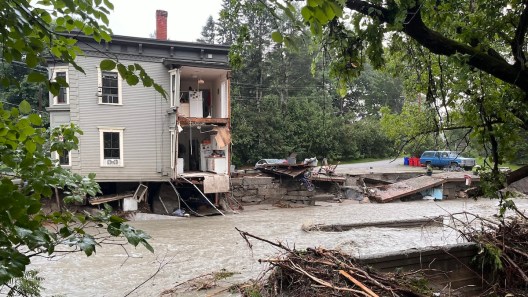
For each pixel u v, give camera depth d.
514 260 6.06
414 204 24.42
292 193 24.19
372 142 50.38
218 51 21.70
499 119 5.05
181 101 22.08
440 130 5.98
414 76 7.11
